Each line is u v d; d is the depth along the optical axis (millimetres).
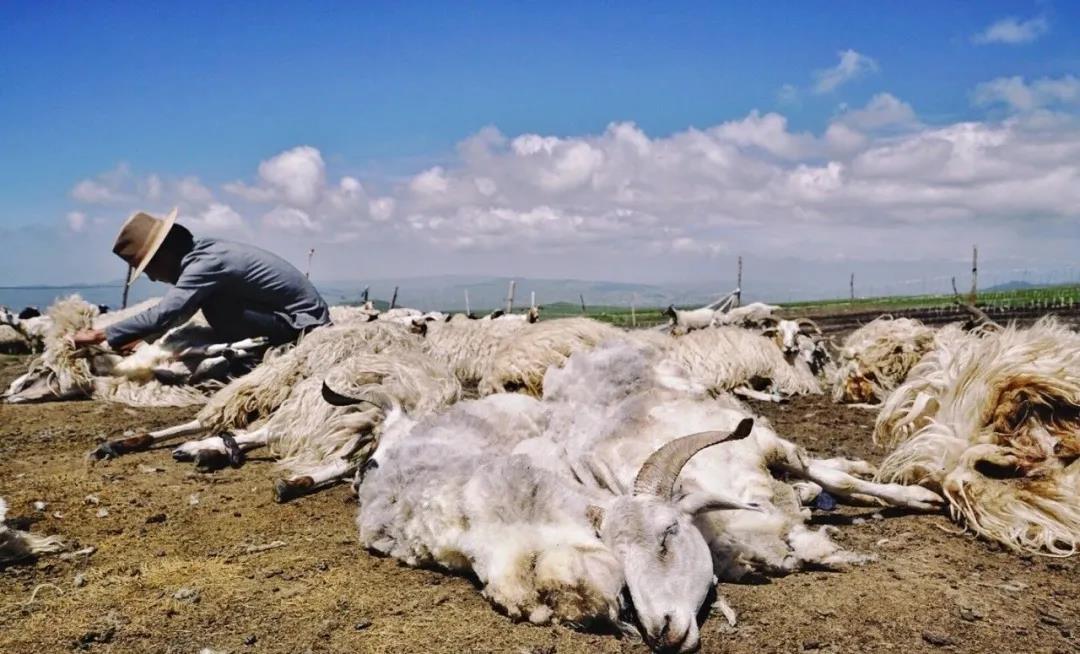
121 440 8414
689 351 11516
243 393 8719
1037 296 39875
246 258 10812
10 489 7066
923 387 7340
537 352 9664
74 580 5078
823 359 13211
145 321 10242
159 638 4312
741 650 4047
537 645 4148
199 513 6453
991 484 5789
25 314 20938
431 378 7945
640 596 4090
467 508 4891
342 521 6234
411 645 4176
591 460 5375
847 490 5984
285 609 4633
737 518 4949
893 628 4246
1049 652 4000
